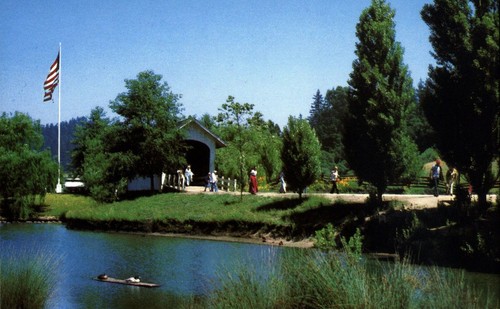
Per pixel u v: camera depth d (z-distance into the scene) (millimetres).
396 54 34062
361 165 33719
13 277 13805
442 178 42719
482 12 27391
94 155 63531
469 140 26828
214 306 11578
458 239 22797
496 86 25953
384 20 34594
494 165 29156
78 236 37438
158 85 53031
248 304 10891
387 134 33156
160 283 20359
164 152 51781
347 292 10273
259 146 58469
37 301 13852
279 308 10805
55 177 51531
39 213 51188
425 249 23594
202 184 58000
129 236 37656
